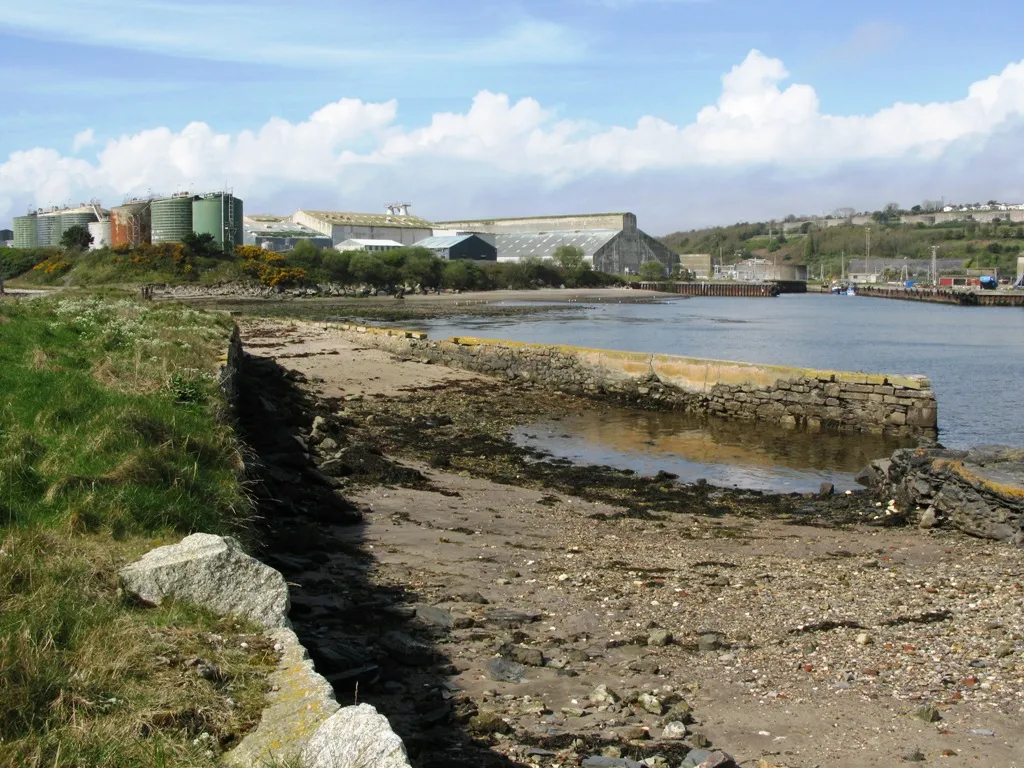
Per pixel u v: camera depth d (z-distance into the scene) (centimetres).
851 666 779
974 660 793
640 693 701
